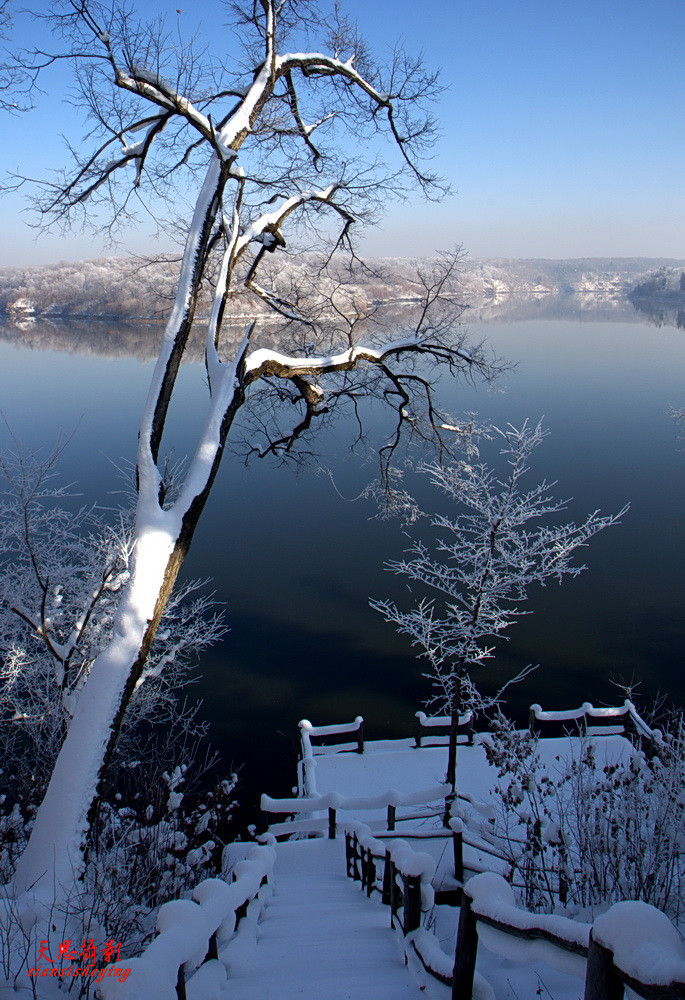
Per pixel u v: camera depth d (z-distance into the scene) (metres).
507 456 31.47
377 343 10.74
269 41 8.66
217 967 3.64
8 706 9.89
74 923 4.32
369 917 5.11
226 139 8.45
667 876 4.68
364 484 28.98
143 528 7.50
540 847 5.32
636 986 1.69
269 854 5.34
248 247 9.90
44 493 9.43
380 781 10.72
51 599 9.34
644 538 23.05
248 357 8.77
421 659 16.19
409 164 10.84
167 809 6.48
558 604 18.86
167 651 11.26
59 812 6.10
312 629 17.66
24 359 55.50
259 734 13.46
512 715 13.91
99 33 7.89
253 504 27.67
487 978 3.64
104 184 9.20
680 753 5.34
